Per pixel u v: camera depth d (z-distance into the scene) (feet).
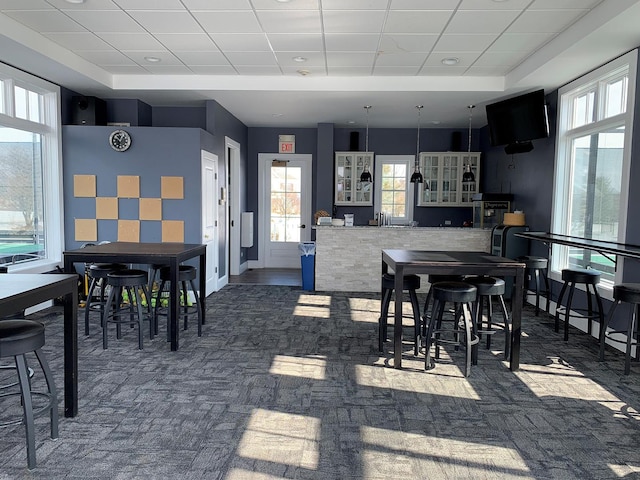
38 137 19.47
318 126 29.14
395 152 30.68
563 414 10.08
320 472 7.76
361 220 31.07
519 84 19.16
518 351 12.62
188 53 17.49
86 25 14.74
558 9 13.14
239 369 12.54
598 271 16.12
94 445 8.50
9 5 13.21
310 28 14.83
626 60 14.96
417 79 20.57
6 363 12.55
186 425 9.32
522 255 21.62
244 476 7.62
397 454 8.36
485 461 8.17
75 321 9.44
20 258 18.39
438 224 30.78
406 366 12.95
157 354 13.62
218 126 23.79
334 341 15.24
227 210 25.70
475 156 29.37
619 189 15.96
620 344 14.71
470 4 12.90
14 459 7.99
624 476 7.76
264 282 26.20
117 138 20.53
